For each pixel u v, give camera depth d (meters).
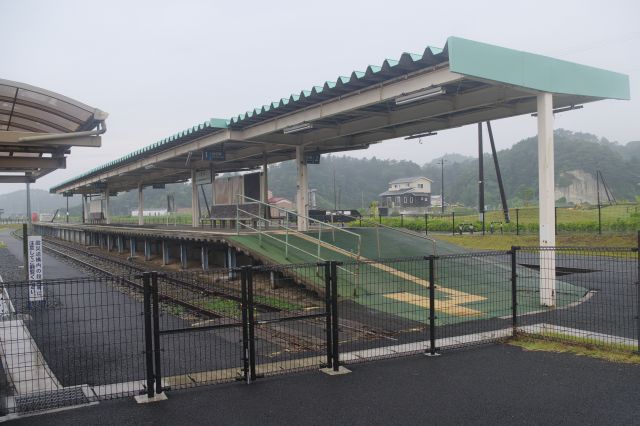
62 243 40.81
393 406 5.06
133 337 8.38
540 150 10.71
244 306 5.88
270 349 7.45
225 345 7.77
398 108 14.10
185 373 6.27
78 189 43.56
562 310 9.88
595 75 11.62
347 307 10.20
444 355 6.88
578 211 40.75
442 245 17.47
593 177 92.31
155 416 4.90
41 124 10.27
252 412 4.96
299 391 5.54
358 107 12.43
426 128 16.16
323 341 7.86
